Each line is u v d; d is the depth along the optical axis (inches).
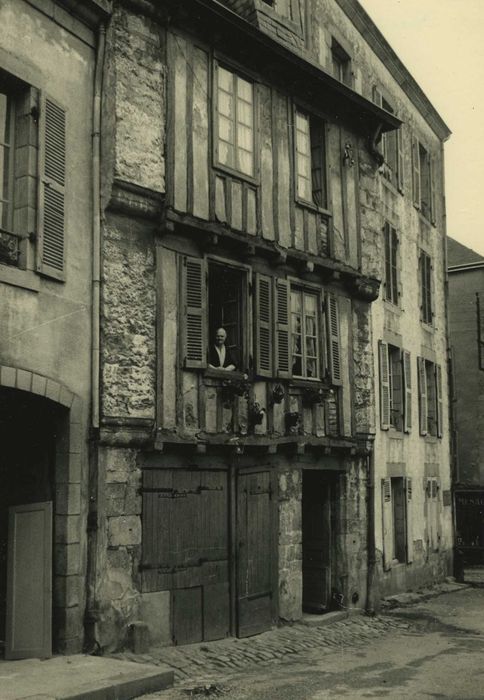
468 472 1055.6
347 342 548.7
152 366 390.9
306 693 310.0
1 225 332.2
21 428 362.9
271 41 469.4
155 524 386.3
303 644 426.9
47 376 339.0
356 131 578.6
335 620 505.4
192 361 409.7
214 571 418.3
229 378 433.1
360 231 566.9
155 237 401.1
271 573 460.8
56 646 341.4
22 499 360.8
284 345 479.8
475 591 721.0
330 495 536.1
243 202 456.8
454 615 562.6
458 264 1105.4
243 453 444.8
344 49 619.8
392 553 637.3
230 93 461.1
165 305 402.6
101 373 364.5
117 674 304.5
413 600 625.0
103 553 357.4
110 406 366.3
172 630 389.4
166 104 411.2
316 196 539.2
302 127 526.9
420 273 769.6
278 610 465.1
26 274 329.4
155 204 395.2
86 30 379.2
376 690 316.5
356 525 547.5
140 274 390.3
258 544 452.1
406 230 735.7
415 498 697.6
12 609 346.3
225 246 441.7
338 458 533.3
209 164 434.6
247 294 456.8
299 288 507.8
